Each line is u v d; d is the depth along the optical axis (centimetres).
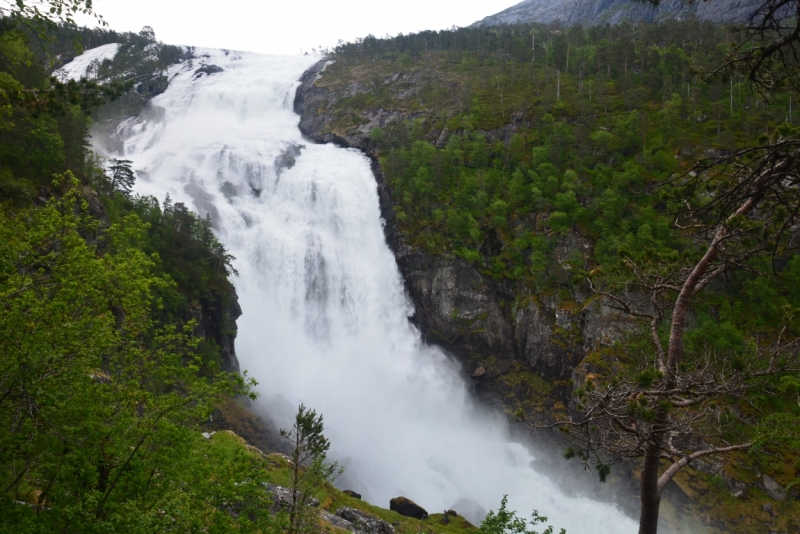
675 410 1705
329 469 2517
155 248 7081
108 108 14275
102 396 1931
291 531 2262
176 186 10162
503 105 12369
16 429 1814
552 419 7588
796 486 5419
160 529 1808
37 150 5328
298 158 11988
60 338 1775
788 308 1499
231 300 7825
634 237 7894
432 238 9469
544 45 17338
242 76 17088
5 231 1777
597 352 7362
